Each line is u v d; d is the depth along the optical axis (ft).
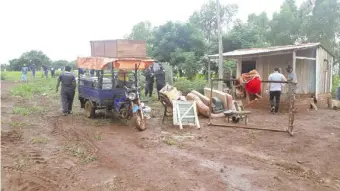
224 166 20.86
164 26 87.30
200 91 60.08
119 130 31.09
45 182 17.87
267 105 46.70
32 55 228.84
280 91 42.60
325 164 21.80
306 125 34.88
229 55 55.67
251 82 47.55
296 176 19.52
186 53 79.87
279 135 29.58
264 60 56.54
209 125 33.50
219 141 27.27
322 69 54.39
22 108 41.86
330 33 106.73
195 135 29.30
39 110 41.65
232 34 80.59
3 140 26.00
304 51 53.78
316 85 52.75
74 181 18.15
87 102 37.47
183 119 33.32
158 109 43.88
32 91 65.21
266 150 24.77
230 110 36.68
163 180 18.39
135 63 33.63
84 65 38.01
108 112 39.58
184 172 19.71
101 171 19.76
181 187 17.47
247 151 24.40
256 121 36.65
